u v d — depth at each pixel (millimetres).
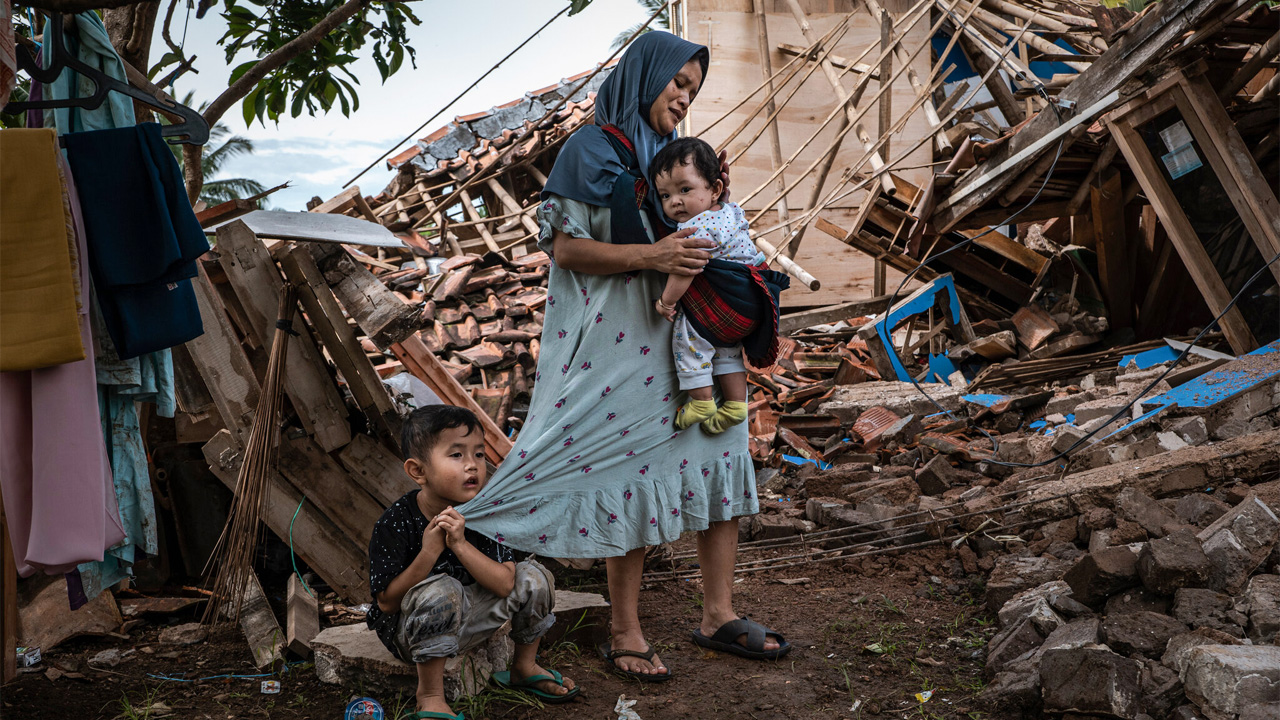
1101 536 3637
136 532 3135
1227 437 4840
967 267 9578
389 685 2914
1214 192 6832
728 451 3232
